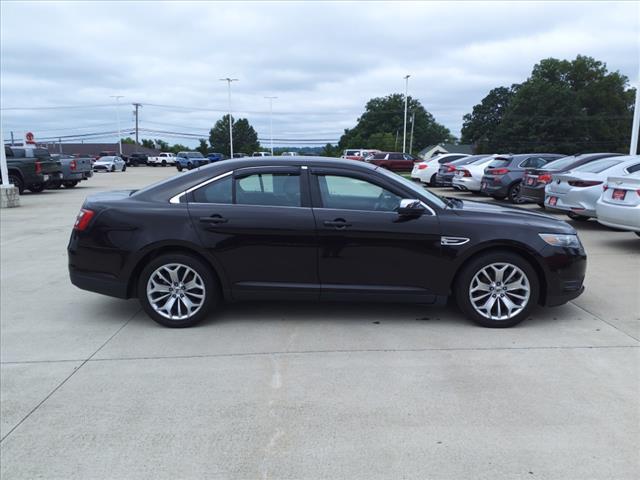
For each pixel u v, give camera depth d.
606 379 3.54
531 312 4.78
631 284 5.87
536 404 3.22
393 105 114.75
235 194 4.61
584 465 2.62
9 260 7.54
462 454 2.71
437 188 20.34
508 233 4.44
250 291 4.57
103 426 3.02
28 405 3.27
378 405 3.22
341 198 4.59
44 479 2.55
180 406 3.23
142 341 4.32
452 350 4.06
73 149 90.44
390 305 5.21
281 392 3.40
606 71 77.69
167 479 2.54
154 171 47.81
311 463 2.65
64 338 4.41
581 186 9.07
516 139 73.69
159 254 4.60
